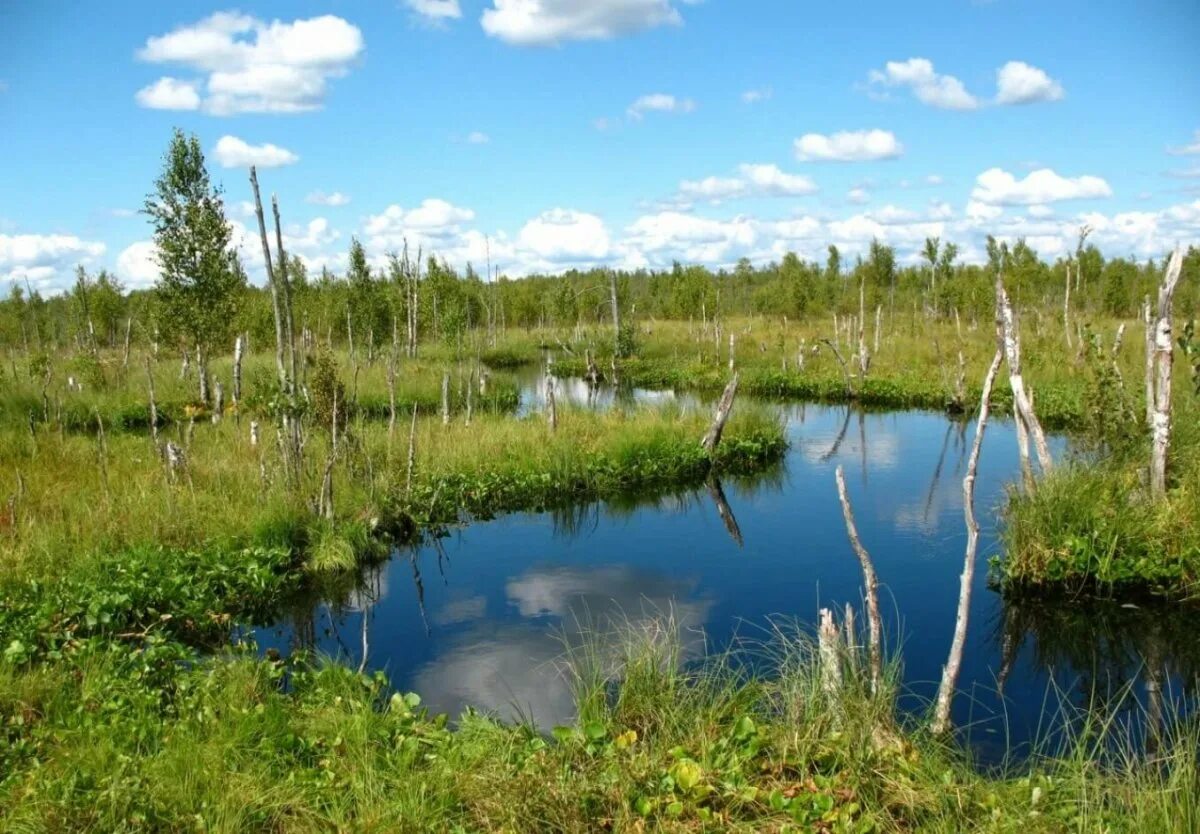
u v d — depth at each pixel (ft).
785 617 27.09
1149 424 32.91
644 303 170.60
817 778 15.12
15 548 29.09
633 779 15.25
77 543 30.09
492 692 22.71
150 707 18.94
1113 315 112.57
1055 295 119.65
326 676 21.39
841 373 84.53
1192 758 14.20
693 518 40.75
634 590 30.55
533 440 50.39
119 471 40.45
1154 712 20.56
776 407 71.56
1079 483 29.63
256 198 34.60
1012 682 22.40
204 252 62.23
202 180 62.03
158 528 32.01
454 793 15.53
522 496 44.09
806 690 18.34
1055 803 14.57
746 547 35.50
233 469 39.81
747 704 18.92
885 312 138.62
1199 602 26.40
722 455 52.01
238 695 19.57
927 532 36.45
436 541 37.73
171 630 25.71
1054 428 57.88
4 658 20.70
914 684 22.26
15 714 18.39
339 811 14.62
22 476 38.06
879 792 14.93
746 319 155.43
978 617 26.68
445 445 48.80
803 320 140.36
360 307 93.40
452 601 30.19
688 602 28.96
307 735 18.21
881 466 50.47
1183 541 27.12
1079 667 23.26
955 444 56.24
